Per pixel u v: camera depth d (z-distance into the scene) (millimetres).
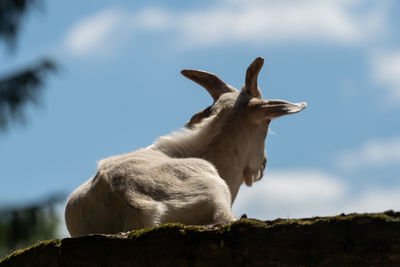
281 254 15219
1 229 50000
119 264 16766
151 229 16656
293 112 25156
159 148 24109
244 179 27047
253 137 26641
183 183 20781
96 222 21016
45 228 51062
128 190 20531
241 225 15758
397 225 14367
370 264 14406
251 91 27438
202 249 16000
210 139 25047
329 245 14812
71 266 17266
